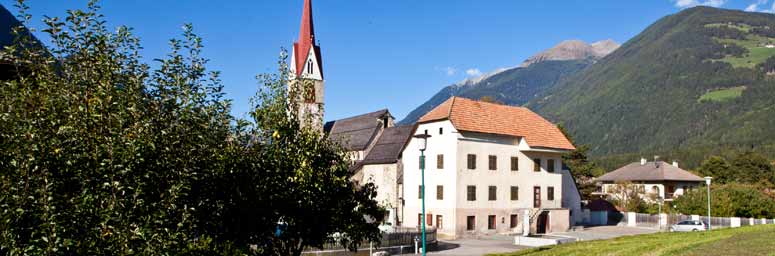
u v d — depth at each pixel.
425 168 57.09
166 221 10.47
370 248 35.28
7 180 9.27
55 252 9.41
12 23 22.91
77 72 10.94
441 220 54.62
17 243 9.29
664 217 70.31
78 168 9.94
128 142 10.10
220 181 12.84
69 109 10.24
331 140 16.72
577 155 98.06
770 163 136.12
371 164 64.56
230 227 13.90
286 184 14.80
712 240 28.81
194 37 12.42
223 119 13.17
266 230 14.91
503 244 46.28
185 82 11.79
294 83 15.95
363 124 73.19
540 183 60.75
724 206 69.31
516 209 58.00
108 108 10.35
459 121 54.53
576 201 70.75
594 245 32.12
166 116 11.37
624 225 73.06
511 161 58.25
